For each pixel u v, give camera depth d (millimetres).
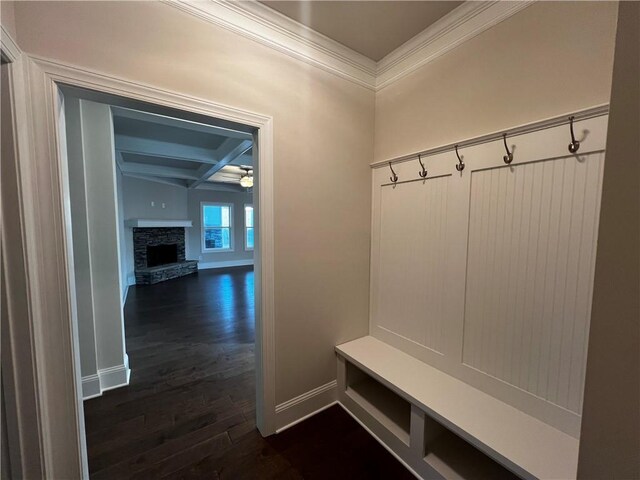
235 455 1568
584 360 1125
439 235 1657
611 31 1028
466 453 1447
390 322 2012
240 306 4516
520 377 1324
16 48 900
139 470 1470
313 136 1760
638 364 418
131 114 2762
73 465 1110
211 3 1340
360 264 2094
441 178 1630
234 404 2023
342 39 1720
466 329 1539
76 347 1149
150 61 1203
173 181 7625
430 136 1698
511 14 1302
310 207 1783
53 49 999
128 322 3754
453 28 1532
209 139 4141
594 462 470
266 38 1522
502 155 1345
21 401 958
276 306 1681
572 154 1123
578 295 1131
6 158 896
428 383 1558
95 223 2143
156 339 3188
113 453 1574
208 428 1778
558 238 1178
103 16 1097
